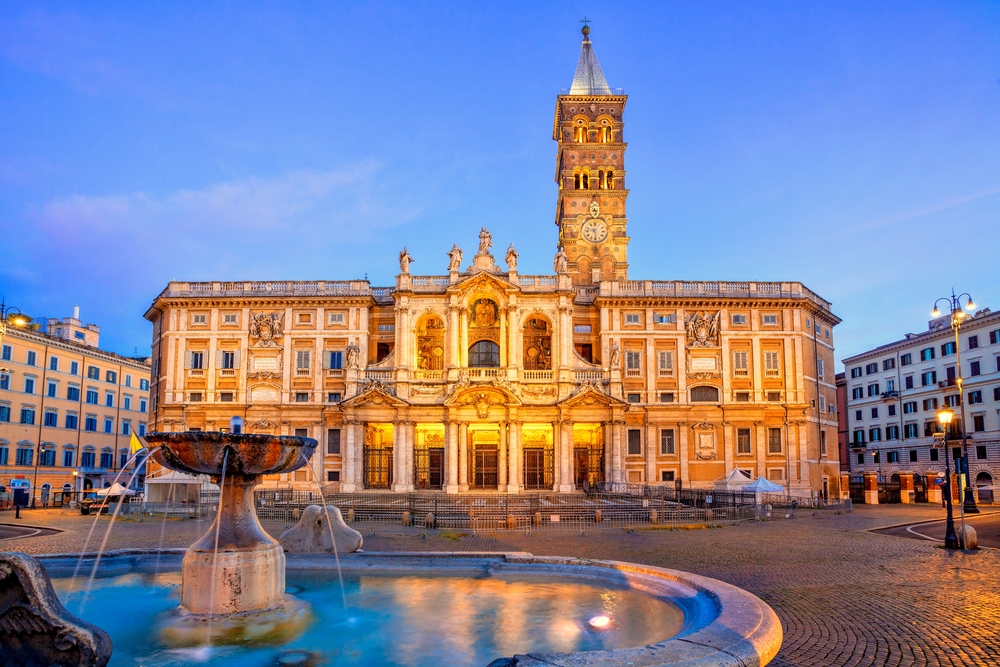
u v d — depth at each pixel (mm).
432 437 76250
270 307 76562
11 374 81188
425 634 14336
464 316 74125
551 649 13250
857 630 16469
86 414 92500
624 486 70188
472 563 21828
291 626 14953
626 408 72375
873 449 109562
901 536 37344
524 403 71625
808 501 65750
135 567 21719
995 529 41406
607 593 18172
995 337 87188
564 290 74312
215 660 12727
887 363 107312
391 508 52594
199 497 54281
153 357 83000
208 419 74688
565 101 90625
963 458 72125
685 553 30203
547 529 41844
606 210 87875
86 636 10320
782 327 77688
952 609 18641
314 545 23469
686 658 10062
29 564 10711
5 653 10469
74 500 67688
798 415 76062
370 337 77688
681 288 78250
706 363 76750
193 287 77375
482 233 76750
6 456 80125
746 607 13422
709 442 75375
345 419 72062
